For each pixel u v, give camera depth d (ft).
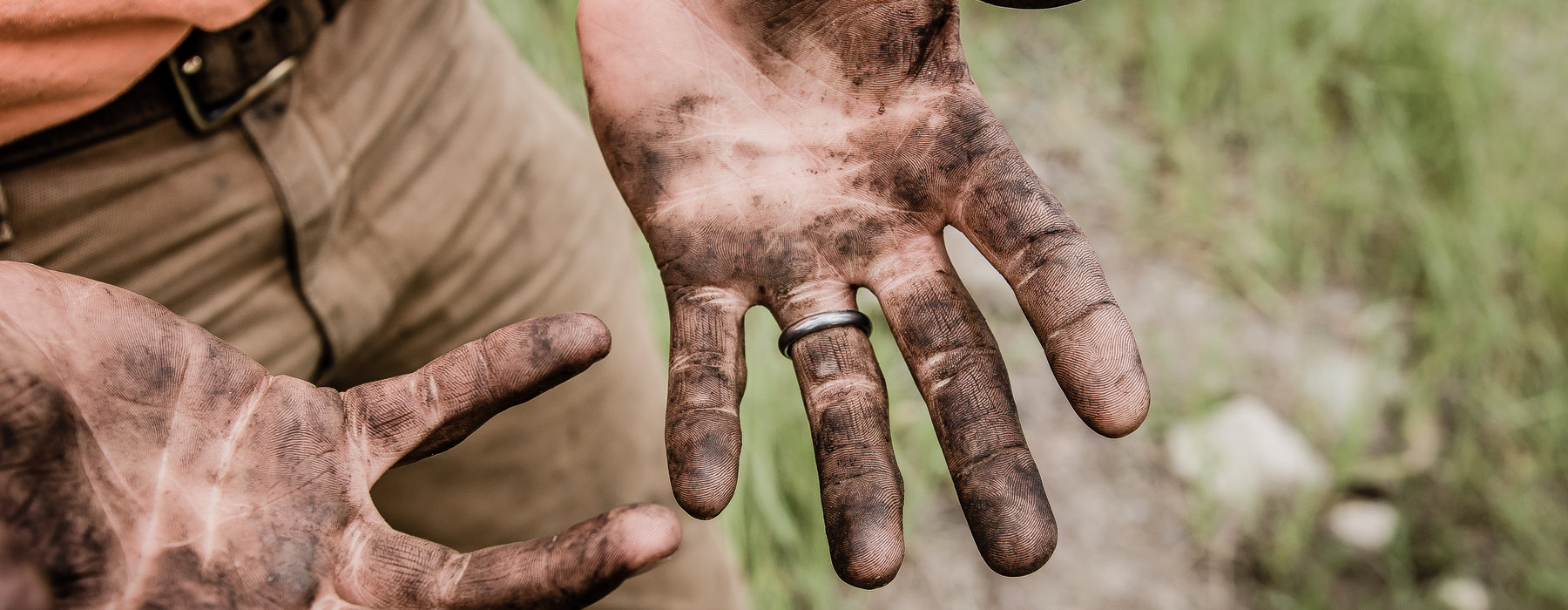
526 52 2.95
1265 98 3.58
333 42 1.54
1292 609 2.50
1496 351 2.94
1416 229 3.17
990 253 1.41
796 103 1.48
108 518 1.18
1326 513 2.65
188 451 1.23
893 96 1.47
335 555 1.25
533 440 1.81
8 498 1.14
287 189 1.52
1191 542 2.61
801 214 1.46
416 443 1.30
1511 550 2.58
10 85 1.31
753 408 2.39
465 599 1.23
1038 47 3.84
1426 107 3.46
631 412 1.92
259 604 1.21
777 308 1.45
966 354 1.39
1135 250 3.24
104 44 1.34
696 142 1.49
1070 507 2.66
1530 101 3.58
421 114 1.64
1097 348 1.33
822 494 1.36
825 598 2.37
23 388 1.15
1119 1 3.87
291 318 1.60
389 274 1.66
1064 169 3.46
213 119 1.46
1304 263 3.15
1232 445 2.73
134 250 1.46
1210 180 3.40
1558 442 2.74
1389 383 2.92
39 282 1.22
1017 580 2.53
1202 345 3.00
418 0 1.63
